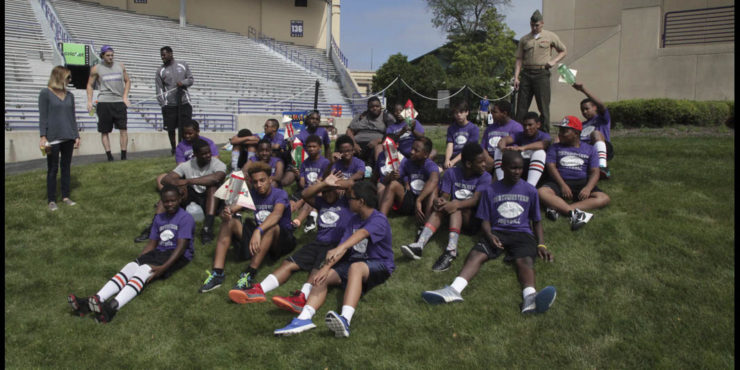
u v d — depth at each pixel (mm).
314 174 6426
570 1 16750
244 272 4902
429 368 3561
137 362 3756
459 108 6746
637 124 12141
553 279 4520
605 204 5742
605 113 6711
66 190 6926
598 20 16297
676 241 4855
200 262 5301
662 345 3609
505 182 4902
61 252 5551
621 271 4520
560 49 7992
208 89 24000
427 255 5109
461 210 5211
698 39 14148
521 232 4793
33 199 7023
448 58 42625
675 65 13312
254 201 5266
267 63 30234
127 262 5359
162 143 14836
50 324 4258
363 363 3643
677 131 10766
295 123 9211
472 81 29953
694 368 3377
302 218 5695
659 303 4055
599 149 6223
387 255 4590
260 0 35688
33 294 4727
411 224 5828
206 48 28875
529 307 4070
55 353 3875
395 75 30250
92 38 23984
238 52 30250
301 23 37156
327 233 5023
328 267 4289
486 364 3568
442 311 4199
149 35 27312
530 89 8117
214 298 4617
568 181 5816
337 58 33594
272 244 5098
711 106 11414
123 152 10008
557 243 5082
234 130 19656
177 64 9898
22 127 13484
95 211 6695
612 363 3490
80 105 15945
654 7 13570
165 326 4203
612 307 4066
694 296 4082
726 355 3447
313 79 30281
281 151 7496
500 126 6590
